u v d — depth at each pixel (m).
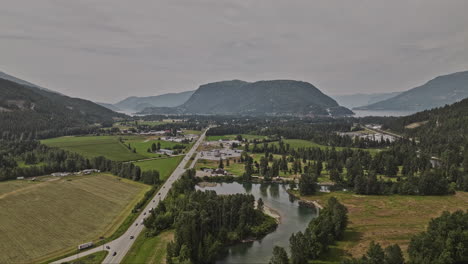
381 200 159.62
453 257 85.44
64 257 93.19
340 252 100.56
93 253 96.00
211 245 100.38
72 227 116.94
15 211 132.62
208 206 113.38
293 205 158.88
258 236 116.75
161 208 126.25
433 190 167.12
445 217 98.81
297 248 92.19
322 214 115.38
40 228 115.50
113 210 136.38
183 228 96.44
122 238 107.56
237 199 123.44
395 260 82.12
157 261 91.69
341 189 187.12
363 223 127.12
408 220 130.00
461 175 180.38
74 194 158.62
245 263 97.50
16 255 94.81
